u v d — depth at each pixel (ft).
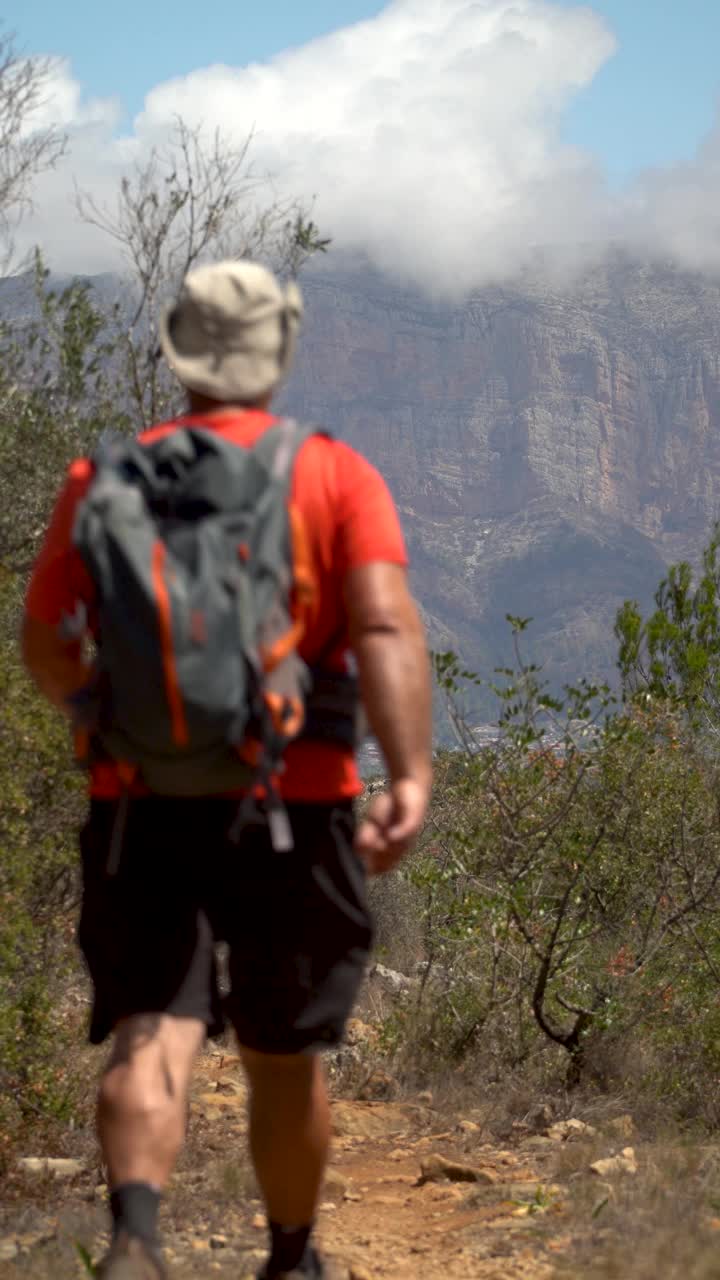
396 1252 35.17
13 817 42.22
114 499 16.26
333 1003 17.72
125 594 15.81
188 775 16.19
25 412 57.82
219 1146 47.19
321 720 17.67
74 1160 43.06
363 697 17.01
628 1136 51.57
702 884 64.18
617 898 64.54
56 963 46.73
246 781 16.33
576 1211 36.52
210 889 17.47
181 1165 44.01
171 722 15.74
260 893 17.42
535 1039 63.82
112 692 16.07
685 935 64.08
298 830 17.52
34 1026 44.52
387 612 17.08
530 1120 55.36
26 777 42.14
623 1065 59.62
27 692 43.27
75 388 59.52
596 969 62.39
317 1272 19.70
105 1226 35.04
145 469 16.80
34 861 43.52
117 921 17.11
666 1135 48.39
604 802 64.18
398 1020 65.21
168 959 16.94
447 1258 33.96
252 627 16.07
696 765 70.38
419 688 17.02
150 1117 16.02
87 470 17.92
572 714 60.95
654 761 66.08
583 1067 60.03
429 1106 58.29
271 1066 18.54
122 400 61.00
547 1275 30.91
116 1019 17.07
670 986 62.85
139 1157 15.85
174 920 17.10
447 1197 42.37
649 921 62.18
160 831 17.20
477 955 64.64
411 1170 48.01
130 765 16.48
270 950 17.48
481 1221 38.11
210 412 18.42
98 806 17.60
